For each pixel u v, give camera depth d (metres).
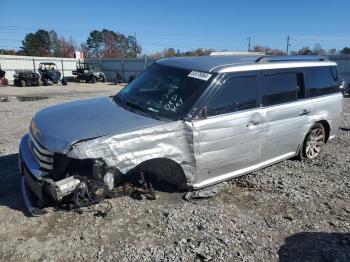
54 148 3.72
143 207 4.38
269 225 4.13
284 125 5.49
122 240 3.71
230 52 6.67
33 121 4.46
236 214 4.34
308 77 5.99
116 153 3.82
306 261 3.50
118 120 4.18
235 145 4.80
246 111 4.89
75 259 3.40
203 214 4.29
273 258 3.53
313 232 4.02
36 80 29.92
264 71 5.20
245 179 5.40
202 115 4.42
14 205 4.37
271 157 5.51
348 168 6.12
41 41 94.75
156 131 4.08
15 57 39.00
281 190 5.07
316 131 6.39
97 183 3.85
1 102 15.80
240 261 3.45
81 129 3.90
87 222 4.02
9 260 3.37
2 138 7.70
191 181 4.52
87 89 27.34
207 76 4.64
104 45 100.50
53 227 3.91
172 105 4.48
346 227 4.16
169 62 5.37
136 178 4.56
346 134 8.76
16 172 5.44
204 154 4.50
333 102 6.54
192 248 3.61
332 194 5.05
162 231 3.90
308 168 6.02
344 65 29.75
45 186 3.82
